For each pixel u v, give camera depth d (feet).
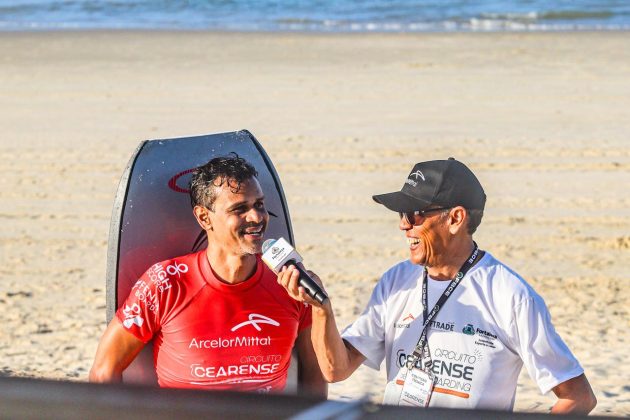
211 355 15.71
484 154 55.21
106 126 63.87
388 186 49.32
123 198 17.51
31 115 67.56
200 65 89.97
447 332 14.01
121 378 15.92
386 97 72.64
